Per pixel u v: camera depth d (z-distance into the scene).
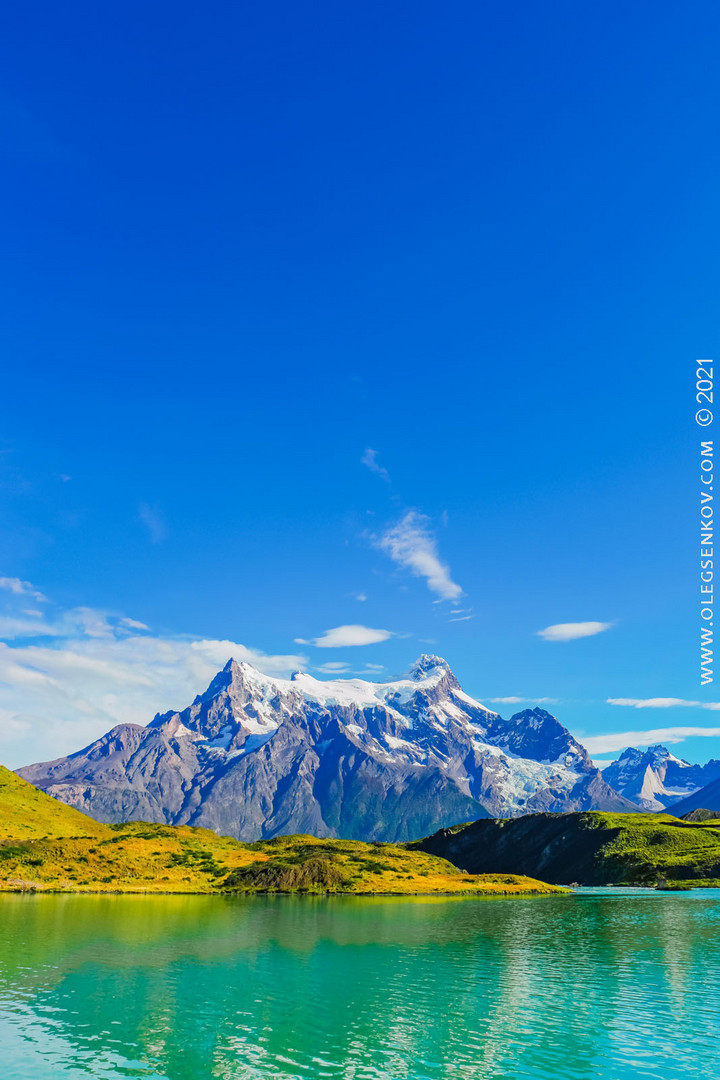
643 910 142.38
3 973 70.75
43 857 176.62
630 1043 49.94
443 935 102.75
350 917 124.38
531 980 70.69
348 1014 57.28
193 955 82.50
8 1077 42.19
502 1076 43.62
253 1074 43.47
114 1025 53.22
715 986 68.00
